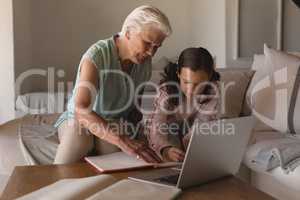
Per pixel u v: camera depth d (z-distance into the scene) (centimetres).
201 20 391
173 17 417
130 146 134
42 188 103
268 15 345
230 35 339
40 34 390
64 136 151
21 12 340
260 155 192
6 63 311
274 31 348
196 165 105
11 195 102
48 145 188
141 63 153
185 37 420
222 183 116
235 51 340
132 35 138
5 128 211
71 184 105
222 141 108
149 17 131
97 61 142
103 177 110
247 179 212
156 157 133
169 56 416
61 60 398
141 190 102
